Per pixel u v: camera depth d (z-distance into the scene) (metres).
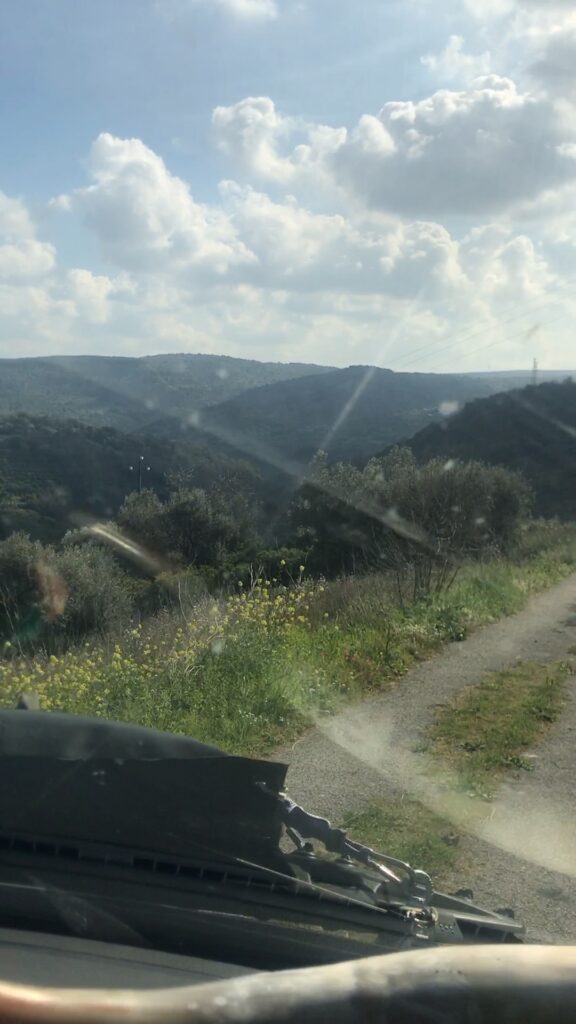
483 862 4.57
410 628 10.55
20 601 15.76
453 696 8.08
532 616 13.14
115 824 2.55
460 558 15.91
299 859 2.68
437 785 5.65
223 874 2.54
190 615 10.04
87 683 7.22
